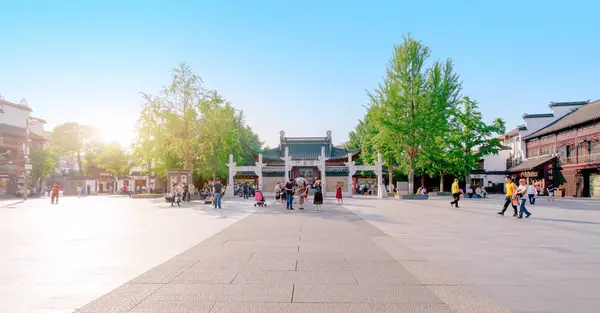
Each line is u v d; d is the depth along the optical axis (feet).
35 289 17.71
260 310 14.67
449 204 91.04
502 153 198.29
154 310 14.71
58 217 57.67
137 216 59.11
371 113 131.44
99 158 240.94
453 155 144.97
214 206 79.82
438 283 18.60
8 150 171.53
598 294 16.87
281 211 68.85
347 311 14.56
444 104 127.24
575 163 138.10
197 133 121.39
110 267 22.31
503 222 48.44
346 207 79.87
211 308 14.92
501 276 20.04
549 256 25.54
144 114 118.93
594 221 49.70
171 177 113.29
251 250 27.84
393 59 128.77
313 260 24.14
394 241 32.14
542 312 14.51
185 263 23.34
